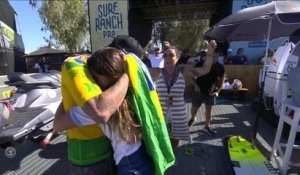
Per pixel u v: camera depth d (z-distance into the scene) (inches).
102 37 460.8
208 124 195.5
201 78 189.8
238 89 318.7
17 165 147.3
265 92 214.7
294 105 128.5
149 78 64.1
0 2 363.6
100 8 454.3
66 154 161.3
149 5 602.2
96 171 62.4
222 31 200.2
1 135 126.6
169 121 129.0
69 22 945.5
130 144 59.4
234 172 127.5
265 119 228.7
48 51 756.6
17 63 398.6
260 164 134.2
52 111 155.8
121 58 59.2
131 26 546.6
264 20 176.7
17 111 153.6
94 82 54.7
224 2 508.1
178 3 609.3
